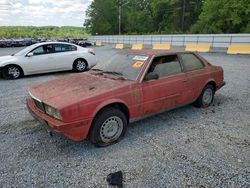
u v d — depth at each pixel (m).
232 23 41.06
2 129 4.56
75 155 3.59
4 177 3.07
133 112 4.05
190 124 4.73
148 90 4.18
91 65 11.37
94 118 3.66
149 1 76.44
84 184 2.93
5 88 7.92
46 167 3.29
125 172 3.16
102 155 3.59
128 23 77.81
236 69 11.15
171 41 29.69
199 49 21.22
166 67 4.62
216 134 4.28
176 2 63.78
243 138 4.11
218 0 42.59
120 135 4.00
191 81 5.00
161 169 3.22
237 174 3.10
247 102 6.15
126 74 4.32
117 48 30.02
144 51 4.87
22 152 3.69
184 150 3.71
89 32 82.88
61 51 10.47
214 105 5.91
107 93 3.70
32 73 9.85
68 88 4.00
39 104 3.77
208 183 2.93
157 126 4.64
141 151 3.69
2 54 20.61
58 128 3.30
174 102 4.74
